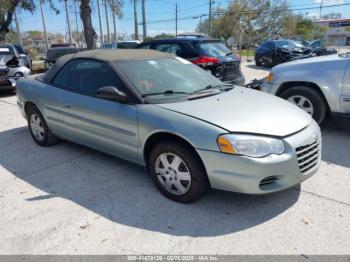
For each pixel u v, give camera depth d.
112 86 3.63
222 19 58.38
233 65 7.89
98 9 31.20
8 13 19.19
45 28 39.38
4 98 9.48
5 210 3.32
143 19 30.28
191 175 3.17
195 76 4.23
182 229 2.94
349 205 3.25
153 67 4.05
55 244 2.78
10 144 5.32
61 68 4.63
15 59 10.31
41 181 3.94
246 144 2.88
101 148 4.12
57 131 4.73
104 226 3.01
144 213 3.20
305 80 5.36
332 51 18.73
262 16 57.69
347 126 5.79
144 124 3.38
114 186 3.76
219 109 3.29
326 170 4.02
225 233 2.87
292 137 3.04
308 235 2.82
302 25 66.81
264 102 3.61
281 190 3.02
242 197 3.43
